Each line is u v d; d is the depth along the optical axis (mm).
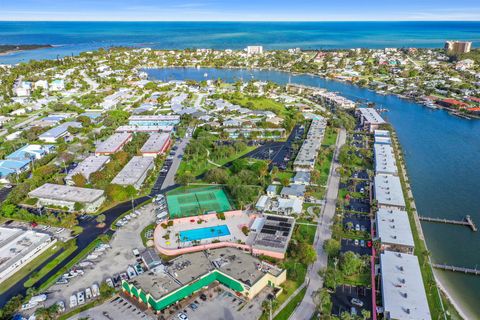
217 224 174000
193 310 124188
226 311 123688
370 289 133375
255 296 130375
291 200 190875
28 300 127625
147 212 186375
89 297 130000
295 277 138750
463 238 170750
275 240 156000
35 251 153750
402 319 114812
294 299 129250
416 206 198875
